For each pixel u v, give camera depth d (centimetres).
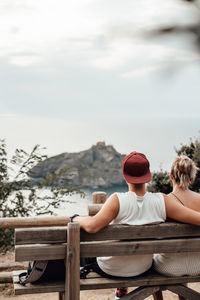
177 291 290
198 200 306
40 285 271
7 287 443
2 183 693
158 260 293
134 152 288
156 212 278
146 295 285
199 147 883
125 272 282
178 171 306
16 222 354
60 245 264
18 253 257
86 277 284
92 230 262
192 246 281
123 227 269
